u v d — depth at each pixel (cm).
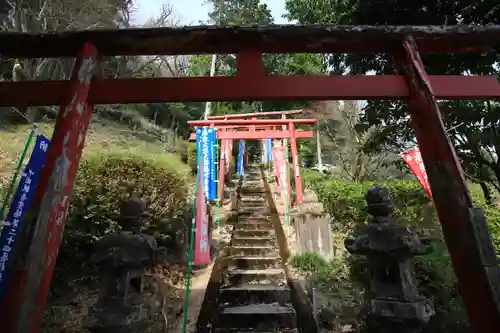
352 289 503
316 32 206
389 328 217
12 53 215
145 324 228
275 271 568
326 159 2033
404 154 539
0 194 513
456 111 457
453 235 146
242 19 2227
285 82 208
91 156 569
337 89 205
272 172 1764
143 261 224
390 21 495
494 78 210
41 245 142
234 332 409
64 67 1353
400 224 233
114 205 510
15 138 951
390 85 203
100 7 1351
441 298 356
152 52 219
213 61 1925
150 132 1675
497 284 128
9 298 132
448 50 216
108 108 1680
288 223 898
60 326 407
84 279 498
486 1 406
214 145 950
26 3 1168
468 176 514
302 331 407
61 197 156
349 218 855
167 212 612
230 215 1016
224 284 528
